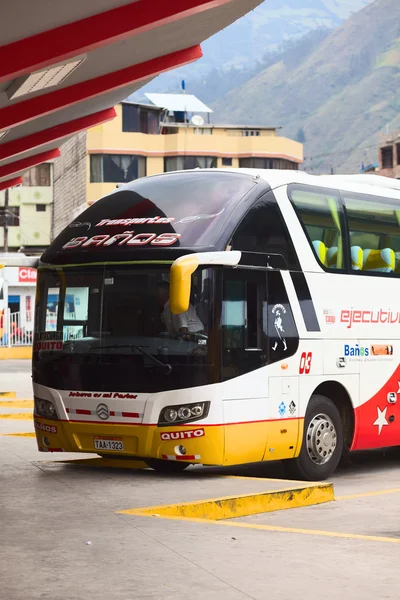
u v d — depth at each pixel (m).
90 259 12.50
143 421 11.97
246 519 10.30
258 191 12.71
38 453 15.30
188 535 9.04
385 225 14.73
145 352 12.01
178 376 11.83
